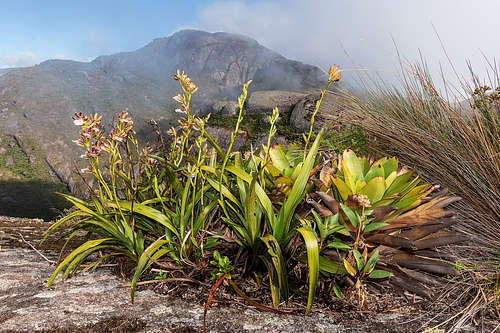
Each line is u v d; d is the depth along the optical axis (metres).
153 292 1.42
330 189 1.56
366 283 1.35
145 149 1.83
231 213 1.64
